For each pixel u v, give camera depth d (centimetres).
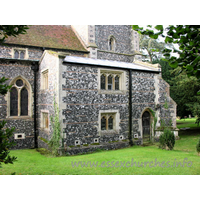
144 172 672
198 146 917
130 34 1906
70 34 1745
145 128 1384
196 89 1594
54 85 1059
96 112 1132
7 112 1233
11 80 1252
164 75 2541
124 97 1260
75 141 1048
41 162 824
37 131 1317
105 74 1198
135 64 1616
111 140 1185
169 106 1474
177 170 689
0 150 440
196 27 351
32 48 1391
